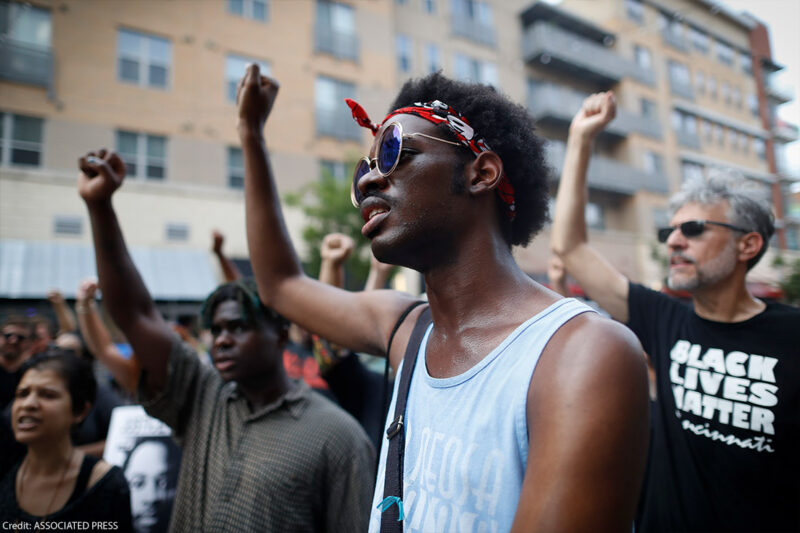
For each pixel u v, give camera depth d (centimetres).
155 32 1174
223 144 1233
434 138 89
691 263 169
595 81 1883
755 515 146
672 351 176
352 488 169
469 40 1653
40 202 1014
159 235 1127
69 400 186
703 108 2045
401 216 87
